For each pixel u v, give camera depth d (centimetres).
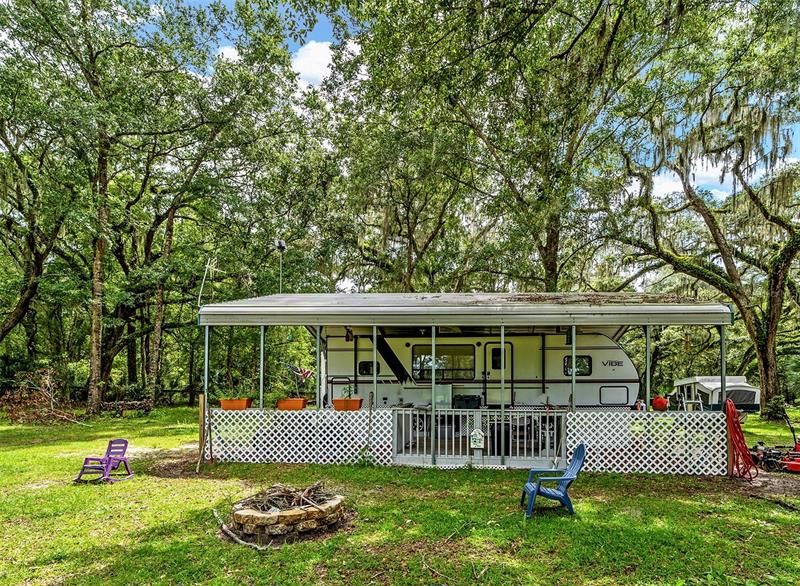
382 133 1791
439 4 812
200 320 930
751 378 2575
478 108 1734
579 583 439
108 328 2164
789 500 682
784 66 1357
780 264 1664
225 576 455
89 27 1614
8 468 899
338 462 912
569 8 1362
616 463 859
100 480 800
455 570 461
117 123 1617
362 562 478
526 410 985
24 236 1856
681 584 430
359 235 2167
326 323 918
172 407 2155
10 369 2128
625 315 867
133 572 463
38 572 467
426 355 1167
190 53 1791
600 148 1680
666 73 1579
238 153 2022
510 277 1872
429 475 818
